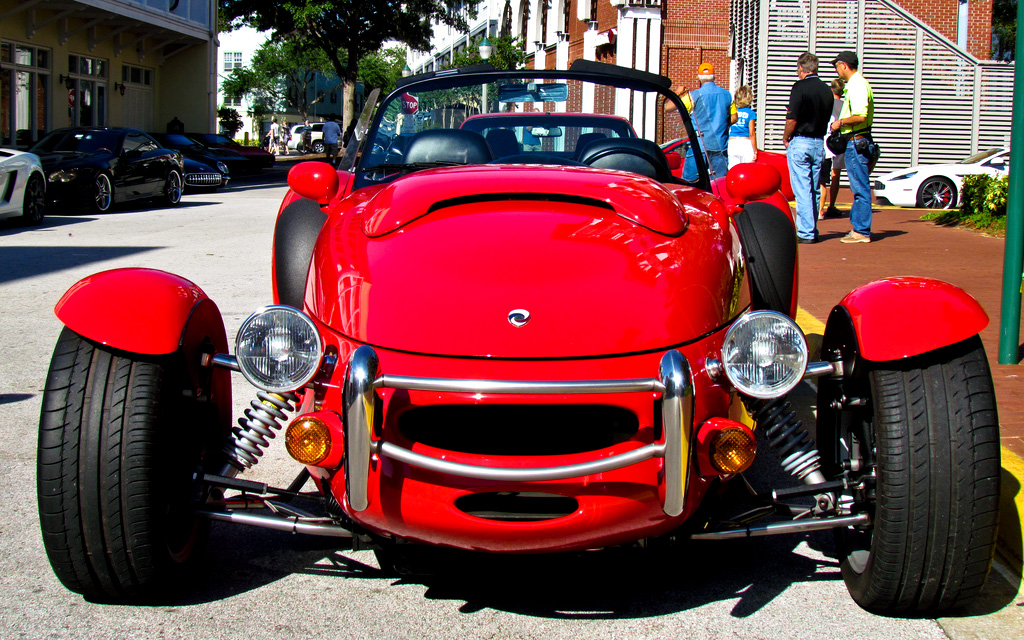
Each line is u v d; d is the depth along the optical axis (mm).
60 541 2504
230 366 2740
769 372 2428
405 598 2762
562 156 4188
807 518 2715
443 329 2432
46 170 14375
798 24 17734
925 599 2547
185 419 2758
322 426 2426
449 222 2842
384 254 2721
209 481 2680
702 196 3496
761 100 17859
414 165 3947
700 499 2514
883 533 2498
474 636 2541
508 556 2514
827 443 3029
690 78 20344
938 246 9328
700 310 2568
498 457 2332
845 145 9578
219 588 2818
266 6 39562
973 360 2529
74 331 2654
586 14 24312
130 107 28969
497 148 4246
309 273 2941
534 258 2623
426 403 2359
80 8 23422
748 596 2783
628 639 2527
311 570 2949
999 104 18156
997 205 10742
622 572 2934
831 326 2832
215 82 31609
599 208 2938
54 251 9844
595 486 2344
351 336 2520
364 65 79188
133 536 2510
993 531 2453
